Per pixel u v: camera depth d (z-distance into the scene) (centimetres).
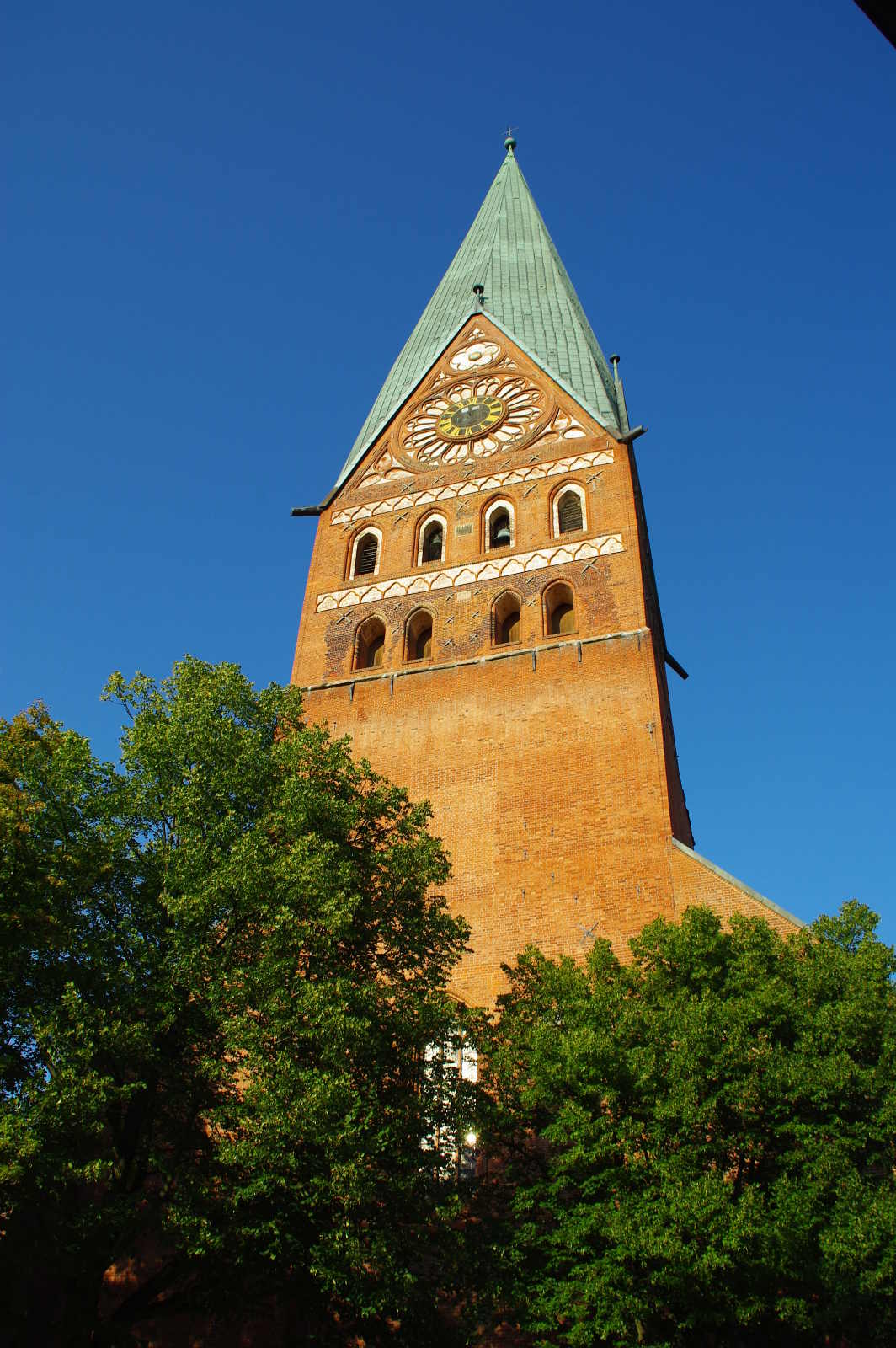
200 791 2709
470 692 4184
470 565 4603
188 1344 2928
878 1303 2217
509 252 6362
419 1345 2484
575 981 2730
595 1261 2289
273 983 2361
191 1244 2170
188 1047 2461
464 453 5041
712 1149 2325
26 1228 2245
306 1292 2369
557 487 4725
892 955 2617
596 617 4231
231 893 2473
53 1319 2380
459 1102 2522
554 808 3766
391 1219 2317
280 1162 2169
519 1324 2498
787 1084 2355
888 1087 2367
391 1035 2459
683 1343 2347
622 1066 2412
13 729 2739
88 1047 2156
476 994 3453
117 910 2531
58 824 2528
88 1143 2367
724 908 3381
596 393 5078
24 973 2339
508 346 5438
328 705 4344
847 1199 2219
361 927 2625
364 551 4934
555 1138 2419
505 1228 2458
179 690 2930
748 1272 2195
